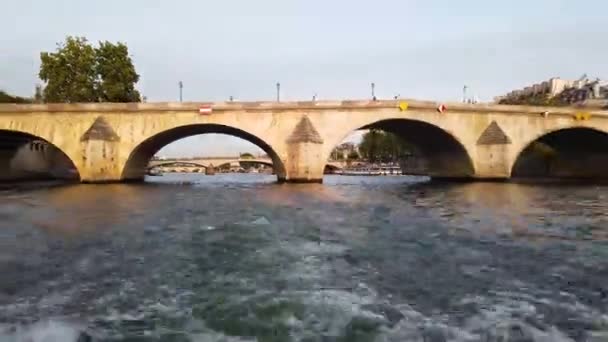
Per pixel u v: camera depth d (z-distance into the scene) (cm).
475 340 609
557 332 637
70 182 5666
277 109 5103
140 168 6116
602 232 1502
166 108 4975
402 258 1083
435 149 6775
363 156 15562
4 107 4803
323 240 1310
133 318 684
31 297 787
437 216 1939
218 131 5847
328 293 799
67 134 4891
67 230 1520
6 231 1502
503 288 846
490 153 5547
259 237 1357
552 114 5788
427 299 778
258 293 798
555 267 1006
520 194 3481
